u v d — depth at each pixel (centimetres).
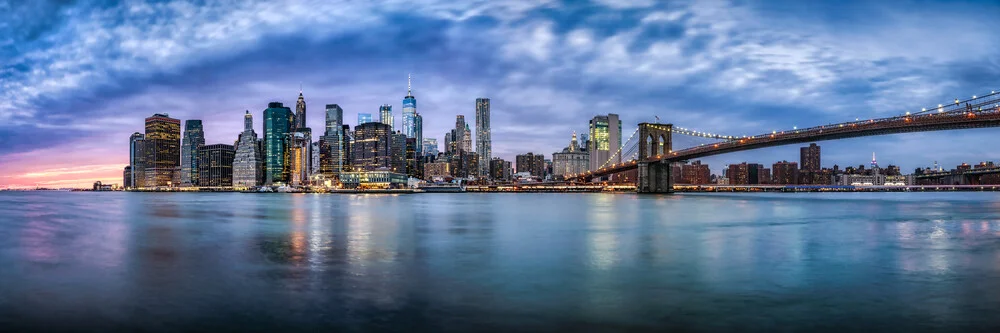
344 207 11681
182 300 2280
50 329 1903
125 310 2131
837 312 2062
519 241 4353
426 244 4166
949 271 2875
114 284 2603
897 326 1889
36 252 3812
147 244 4266
